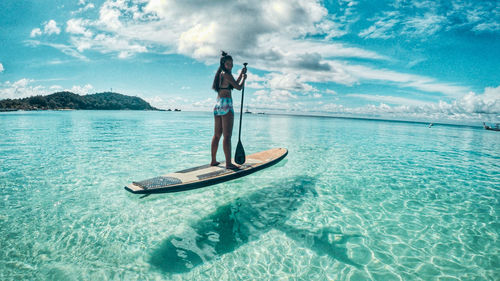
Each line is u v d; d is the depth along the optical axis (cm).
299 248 282
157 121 2864
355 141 1338
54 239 290
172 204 405
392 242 300
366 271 243
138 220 345
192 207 394
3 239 286
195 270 240
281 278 231
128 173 567
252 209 390
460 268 251
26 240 286
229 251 274
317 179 561
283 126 2523
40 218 342
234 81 440
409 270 246
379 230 329
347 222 351
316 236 310
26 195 425
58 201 404
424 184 546
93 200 411
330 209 395
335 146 1096
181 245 285
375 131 2328
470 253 279
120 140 1112
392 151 1021
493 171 700
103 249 272
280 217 363
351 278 232
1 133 1316
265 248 281
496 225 350
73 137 1191
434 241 304
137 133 1450
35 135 1247
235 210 385
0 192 437
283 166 678
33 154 761
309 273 239
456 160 873
